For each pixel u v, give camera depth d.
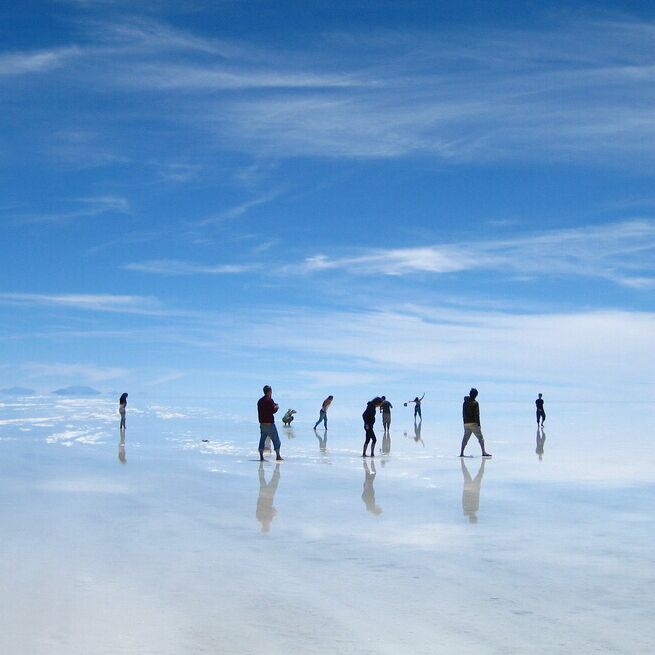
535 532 10.25
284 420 43.22
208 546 9.30
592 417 61.78
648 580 7.62
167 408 85.44
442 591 7.18
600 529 10.48
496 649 5.54
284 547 9.25
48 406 84.19
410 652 5.47
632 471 18.22
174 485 15.47
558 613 6.45
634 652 5.48
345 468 18.97
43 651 5.39
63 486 15.29
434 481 16.16
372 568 8.13
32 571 7.90
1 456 22.42
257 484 15.63
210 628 5.99
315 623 6.15
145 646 5.53
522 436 33.72
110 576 7.71
